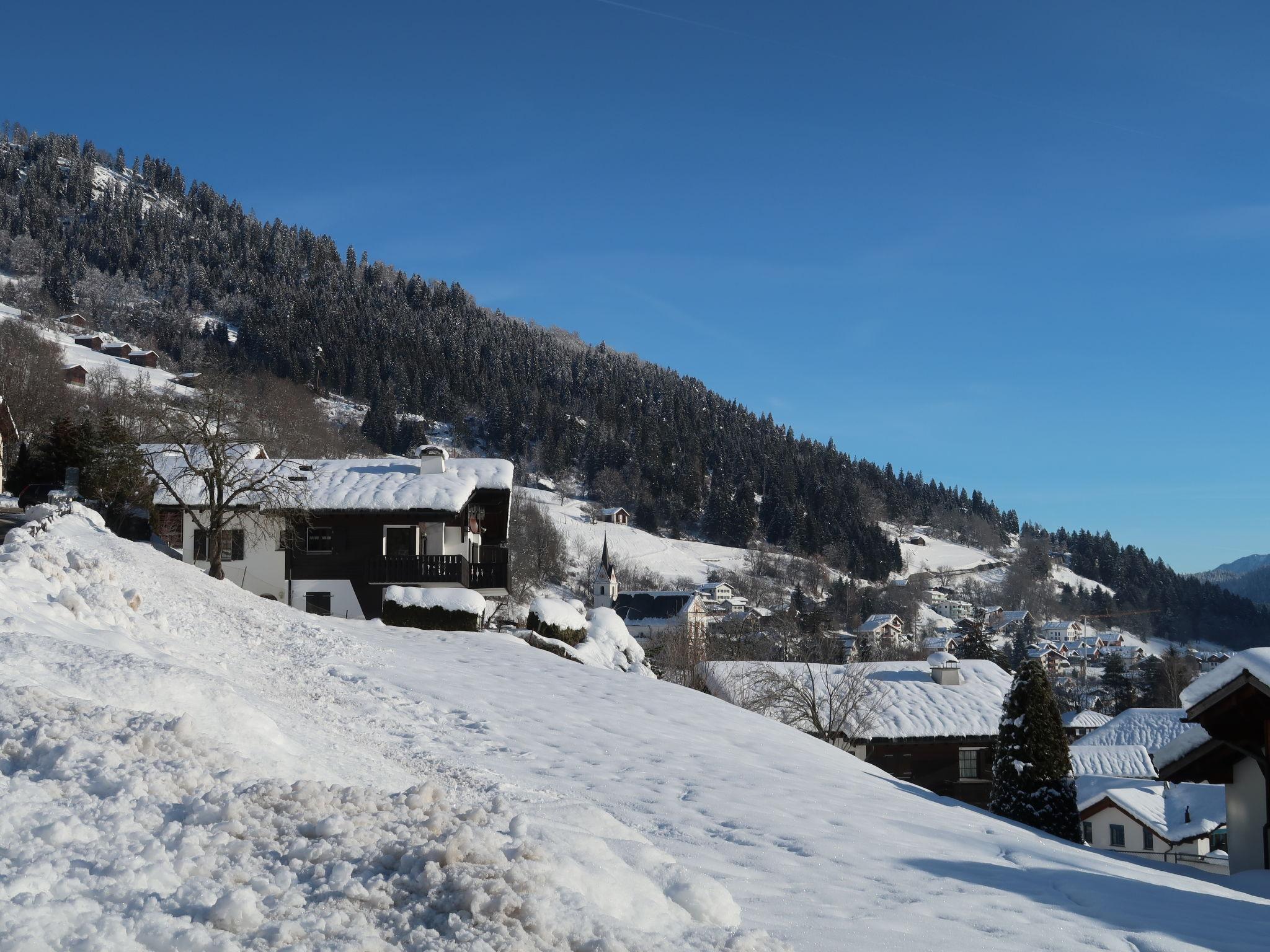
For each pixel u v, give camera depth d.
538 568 119.62
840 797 15.30
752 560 180.62
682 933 4.95
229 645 20.05
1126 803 42.88
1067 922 8.42
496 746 15.91
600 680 24.45
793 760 18.41
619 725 19.06
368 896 4.47
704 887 5.67
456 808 6.42
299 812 5.48
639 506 197.12
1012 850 12.94
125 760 6.07
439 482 42.38
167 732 6.64
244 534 41.44
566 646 34.59
